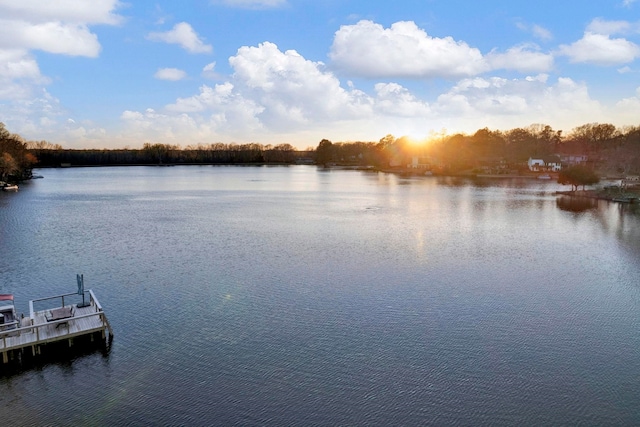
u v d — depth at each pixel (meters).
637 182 140.00
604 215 84.56
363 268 46.50
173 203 100.50
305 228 69.25
